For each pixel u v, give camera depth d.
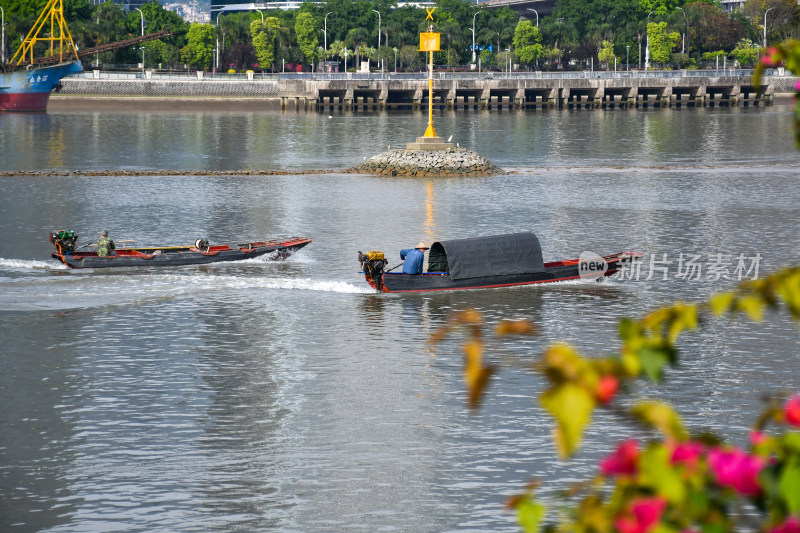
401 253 137.38
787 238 179.38
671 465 11.96
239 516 63.66
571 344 105.62
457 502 65.25
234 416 82.38
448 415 81.81
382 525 62.16
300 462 72.31
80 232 188.50
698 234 184.75
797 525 11.41
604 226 195.88
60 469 71.12
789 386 89.19
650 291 134.25
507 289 134.50
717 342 103.69
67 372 95.12
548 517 60.84
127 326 113.50
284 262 154.62
